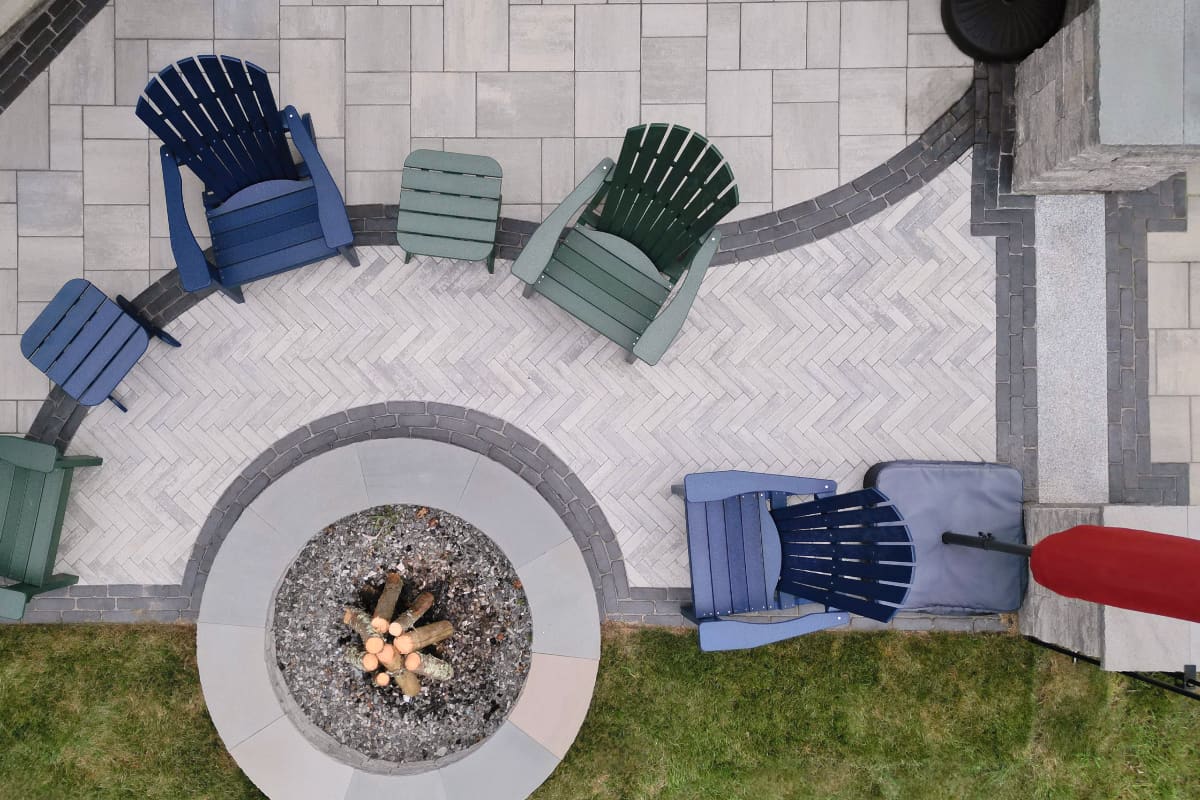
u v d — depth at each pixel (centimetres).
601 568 471
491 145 473
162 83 351
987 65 472
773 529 421
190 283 385
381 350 471
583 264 418
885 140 475
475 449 472
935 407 475
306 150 395
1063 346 475
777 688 470
